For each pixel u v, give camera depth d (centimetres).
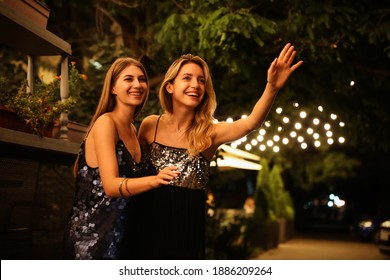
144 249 402
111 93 411
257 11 1026
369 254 1642
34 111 506
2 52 1069
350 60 1103
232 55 962
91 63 1065
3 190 486
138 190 362
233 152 1227
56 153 556
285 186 2966
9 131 450
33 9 525
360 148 2670
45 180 568
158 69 1092
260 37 943
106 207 388
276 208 2119
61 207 593
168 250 401
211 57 962
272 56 1050
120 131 403
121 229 388
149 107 966
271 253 1633
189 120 425
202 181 417
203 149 414
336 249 1833
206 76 423
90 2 1170
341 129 1280
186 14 980
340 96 1170
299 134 1117
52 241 570
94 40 1180
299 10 966
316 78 1117
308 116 1197
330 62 1040
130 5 1080
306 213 3422
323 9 946
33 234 535
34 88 602
